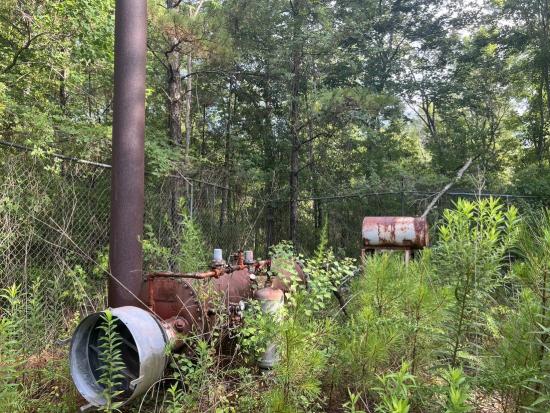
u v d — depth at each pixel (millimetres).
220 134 14766
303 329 2941
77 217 5406
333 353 3072
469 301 2697
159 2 9016
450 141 18344
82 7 7176
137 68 3809
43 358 3682
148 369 2893
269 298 3637
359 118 12117
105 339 2936
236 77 13859
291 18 12961
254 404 2922
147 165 7016
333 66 14758
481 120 20109
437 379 2904
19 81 7770
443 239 2951
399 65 19922
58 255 4762
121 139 3744
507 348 2461
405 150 18344
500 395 2564
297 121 12625
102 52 7953
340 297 3963
